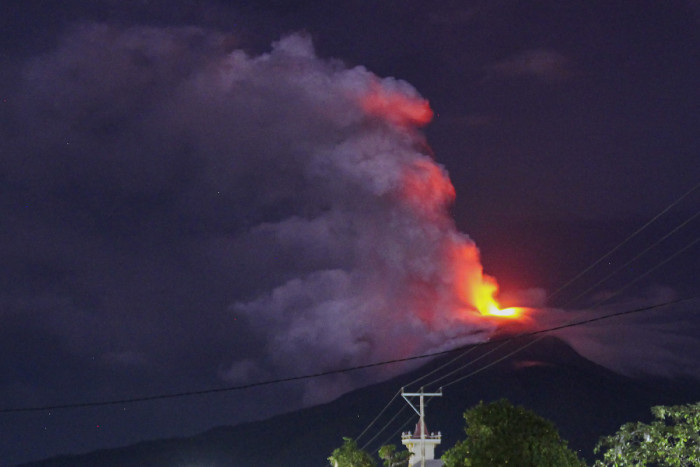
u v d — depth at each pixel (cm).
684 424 3650
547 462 3453
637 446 3662
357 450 8288
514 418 3544
